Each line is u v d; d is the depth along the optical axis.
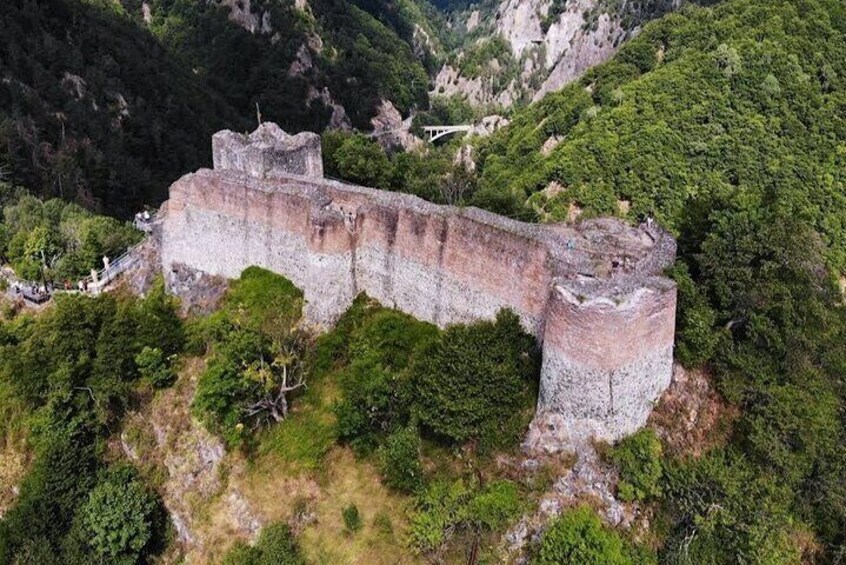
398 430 31.58
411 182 59.50
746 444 28.70
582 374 27.59
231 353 36.16
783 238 31.05
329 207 38.50
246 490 33.91
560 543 25.64
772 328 30.02
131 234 57.66
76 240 56.56
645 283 28.41
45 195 78.81
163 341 40.59
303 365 37.12
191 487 35.94
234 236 42.44
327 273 38.12
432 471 30.47
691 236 33.03
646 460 27.70
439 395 29.91
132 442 38.66
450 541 28.12
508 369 30.08
